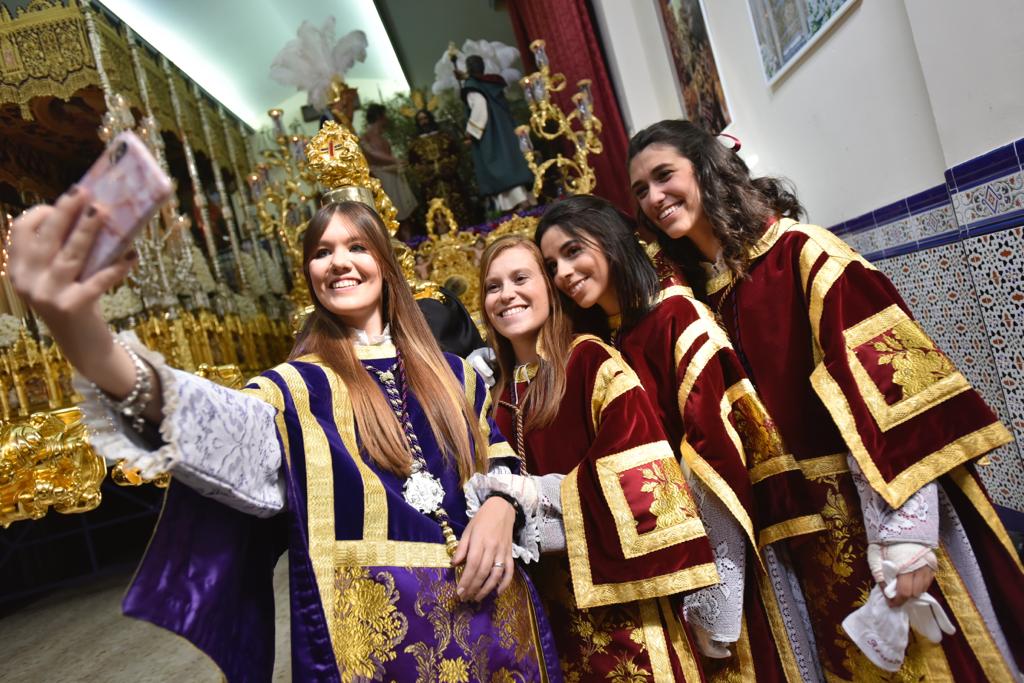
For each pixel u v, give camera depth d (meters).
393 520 1.23
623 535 1.47
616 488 1.50
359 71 9.38
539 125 4.75
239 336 6.48
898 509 1.47
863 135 2.90
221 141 8.36
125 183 0.76
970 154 2.16
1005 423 2.33
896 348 1.55
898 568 1.44
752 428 1.72
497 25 9.20
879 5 2.58
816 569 1.69
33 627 3.72
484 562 1.25
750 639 1.67
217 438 1.00
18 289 0.78
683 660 1.53
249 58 9.70
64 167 6.13
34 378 4.02
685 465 1.64
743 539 1.62
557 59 6.07
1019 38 1.89
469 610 1.26
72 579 4.71
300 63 7.70
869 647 1.48
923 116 2.48
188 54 9.26
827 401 1.56
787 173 3.76
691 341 1.72
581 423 1.67
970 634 1.49
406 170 7.50
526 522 1.43
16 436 2.94
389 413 1.34
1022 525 2.35
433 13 9.20
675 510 1.48
